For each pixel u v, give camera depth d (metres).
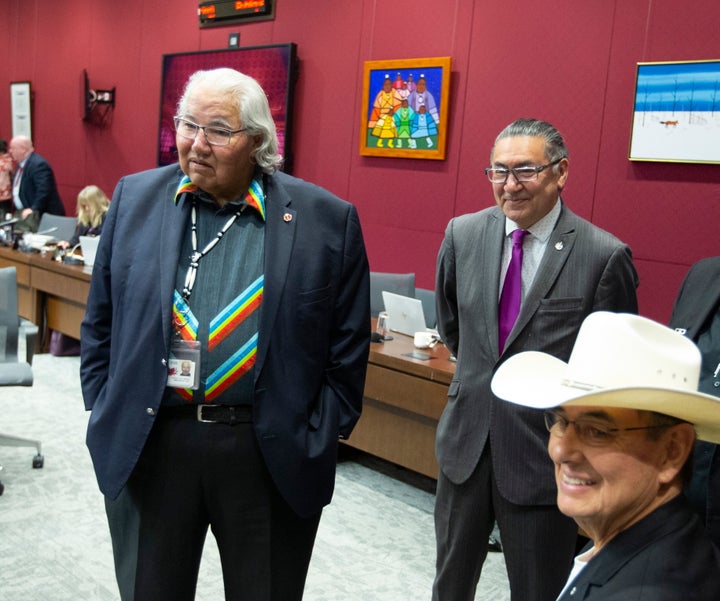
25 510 3.39
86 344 1.90
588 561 1.11
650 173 4.32
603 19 4.48
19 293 6.39
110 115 8.41
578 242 2.08
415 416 3.58
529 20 4.82
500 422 2.06
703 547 1.04
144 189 1.85
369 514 3.58
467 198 5.24
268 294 1.74
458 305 2.21
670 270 4.27
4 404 4.84
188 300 1.73
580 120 4.60
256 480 1.77
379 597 2.84
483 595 2.92
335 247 1.86
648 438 1.07
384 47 5.68
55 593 2.73
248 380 1.72
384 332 4.03
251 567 1.80
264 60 6.44
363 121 5.77
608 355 1.10
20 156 8.34
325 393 1.91
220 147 1.68
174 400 1.72
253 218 1.80
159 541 1.77
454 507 2.16
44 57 9.37
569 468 1.12
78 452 4.12
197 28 7.24
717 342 1.79
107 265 1.86
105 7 8.38
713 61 4.02
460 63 5.21
